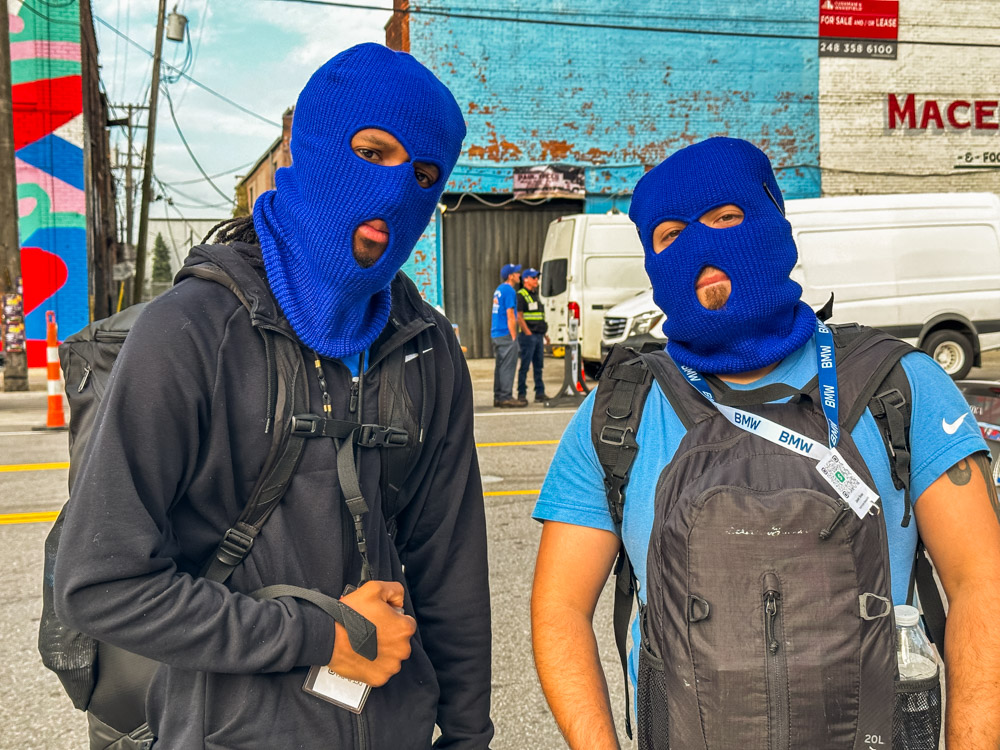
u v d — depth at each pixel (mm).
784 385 1272
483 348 16922
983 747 1115
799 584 1096
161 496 1094
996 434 3785
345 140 1155
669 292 1335
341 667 1125
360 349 1206
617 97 16484
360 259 1181
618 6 16312
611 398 1344
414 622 1205
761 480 1168
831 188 17141
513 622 3436
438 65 15953
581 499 1374
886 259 10672
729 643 1095
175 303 1133
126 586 1038
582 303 12336
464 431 1413
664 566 1170
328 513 1173
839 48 16828
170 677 1170
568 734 1272
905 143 17203
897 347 1289
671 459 1262
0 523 4852
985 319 10883
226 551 1151
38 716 2723
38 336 15570
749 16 16625
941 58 17078
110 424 1063
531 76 16234
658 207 1355
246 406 1144
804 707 1071
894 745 1116
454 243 16688
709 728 1098
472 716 1409
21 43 15148
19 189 15344
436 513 1392
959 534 1207
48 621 1510
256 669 1073
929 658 1164
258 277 1204
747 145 1356
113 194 28750
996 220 11000
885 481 1219
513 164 16344
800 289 1323
